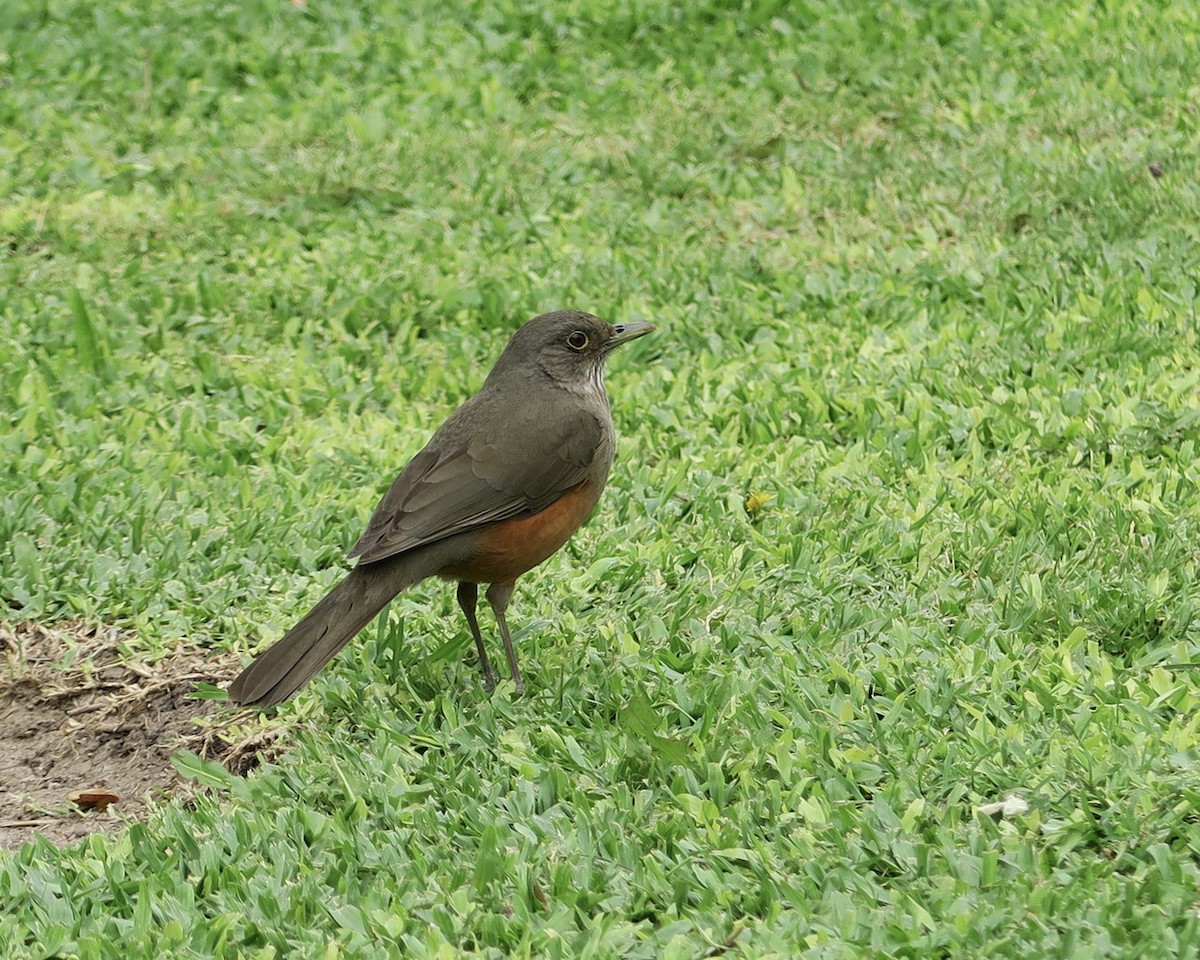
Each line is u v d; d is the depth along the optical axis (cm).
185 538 1212
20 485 1291
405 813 887
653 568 1142
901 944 753
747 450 1305
